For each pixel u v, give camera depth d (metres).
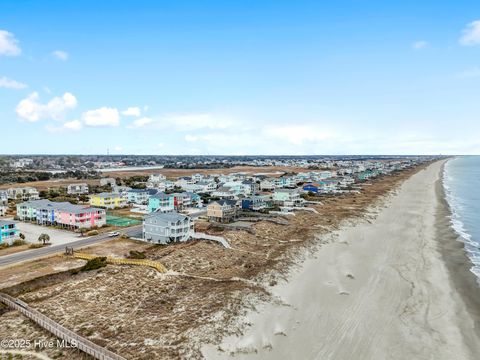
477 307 43.88
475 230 84.75
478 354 34.09
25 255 64.94
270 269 55.47
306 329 38.34
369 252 67.19
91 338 35.38
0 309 41.62
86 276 52.53
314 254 65.56
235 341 35.50
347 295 47.34
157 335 35.97
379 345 35.44
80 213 87.06
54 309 41.75
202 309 41.59
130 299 44.69
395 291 48.66
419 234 80.50
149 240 75.69
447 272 55.66
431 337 37.00
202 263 58.12
